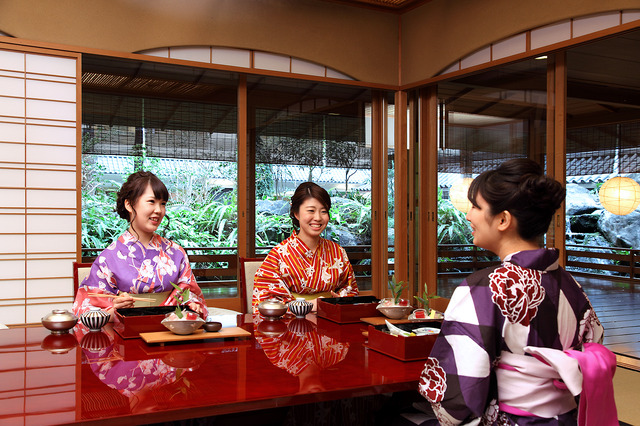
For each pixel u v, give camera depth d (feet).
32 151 13.24
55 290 13.43
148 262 6.44
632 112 18.35
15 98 13.06
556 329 3.50
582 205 25.11
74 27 13.73
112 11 14.16
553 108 13.78
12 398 3.32
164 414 3.11
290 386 3.60
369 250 18.56
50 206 13.39
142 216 6.28
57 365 4.12
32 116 13.24
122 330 5.27
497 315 3.34
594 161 21.76
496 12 14.66
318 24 16.92
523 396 3.34
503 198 3.55
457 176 16.78
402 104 18.20
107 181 14.75
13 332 5.49
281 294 6.93
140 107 15.07
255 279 7.13
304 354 4.54
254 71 16.08
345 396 3.58
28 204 13.16
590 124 19.92
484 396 3.26
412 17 17.62
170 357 4.39
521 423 3.32
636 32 11.87
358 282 18.40
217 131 16.07
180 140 15.60
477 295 3.39
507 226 3.59
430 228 17.70
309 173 17.48
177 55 15.08
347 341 5.08
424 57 17.17
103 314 5.59
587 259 27.09
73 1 13.69
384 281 18.61
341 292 7.02
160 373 3.91
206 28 15.31
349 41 17.43
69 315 5.52
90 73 14.39
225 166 16.22
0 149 12.89
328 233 17.90
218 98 16.05
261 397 3.36
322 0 16.96
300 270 7.13
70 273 13.60
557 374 3.33
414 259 18.16
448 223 17.17
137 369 4.01
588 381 3.17
